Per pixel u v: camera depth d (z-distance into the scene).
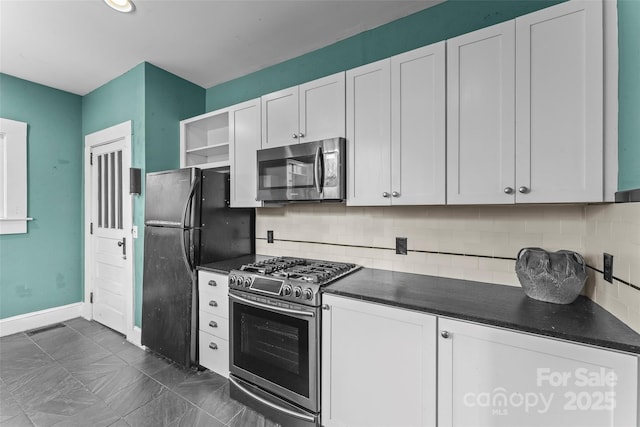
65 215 3.29
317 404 1.58
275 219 2.60
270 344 1.76
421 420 1.30
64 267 3.29
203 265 2.23
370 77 1.73
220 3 1.90
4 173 2.86
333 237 2.28
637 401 0.93
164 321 2.33
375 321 1.42
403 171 1.62
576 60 1.20
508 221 1.64
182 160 2.88
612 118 1.15
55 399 1.91
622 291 1.09
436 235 1.86
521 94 1.31
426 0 1.85
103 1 1.88
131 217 2.77
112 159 3.08
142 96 2.65
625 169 1.08
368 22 2.08
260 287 1.75
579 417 1.01
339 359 1.52
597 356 0.97
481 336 1.17
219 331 2.08
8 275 2.91
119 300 2.96
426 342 1.28
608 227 1.20
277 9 1.96
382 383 1.40
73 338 2.83
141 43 2.36
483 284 1.67
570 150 1.21
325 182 1.82
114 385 2.06
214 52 2.48
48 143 3.16
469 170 1.44
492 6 1.73
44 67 2.75
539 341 1.06
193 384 2.08
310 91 1.96
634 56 1.03
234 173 2.39
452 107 1.48
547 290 1.33
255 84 2.79
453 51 1.47
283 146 2.01
